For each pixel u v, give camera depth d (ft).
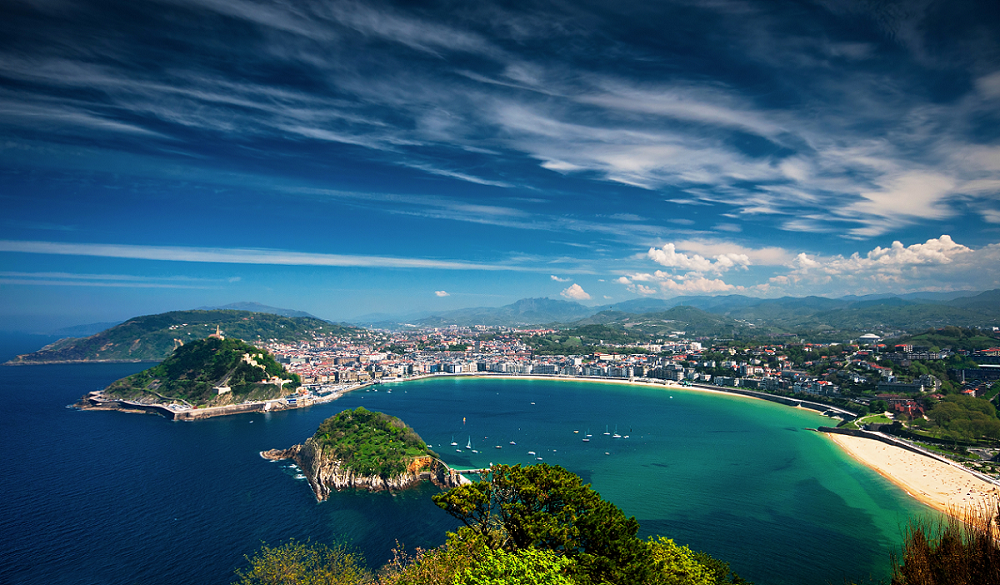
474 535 161.07
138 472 585.22
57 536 413.39
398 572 179.01
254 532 419.74
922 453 654.53
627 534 160.76
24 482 547.90
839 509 463.42
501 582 116.88
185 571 359.05
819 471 587.68
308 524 435.12
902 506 469.57
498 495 174.19
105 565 368.48
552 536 157.48
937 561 121.80
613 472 584.40
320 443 607.37
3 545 398.83
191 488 526.57
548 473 178.70
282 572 235.81
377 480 527.81
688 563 197.47
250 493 511.81
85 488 527.81
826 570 352.28
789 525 426.92
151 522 440.04
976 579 112.68
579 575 140.77
